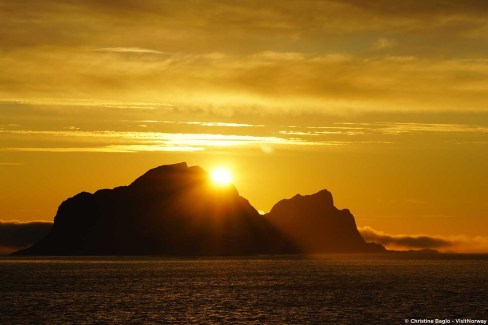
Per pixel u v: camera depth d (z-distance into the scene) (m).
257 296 161.25
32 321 119.88
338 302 146.50
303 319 121.38
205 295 164.38
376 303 144.38
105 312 131.00
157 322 118.56
